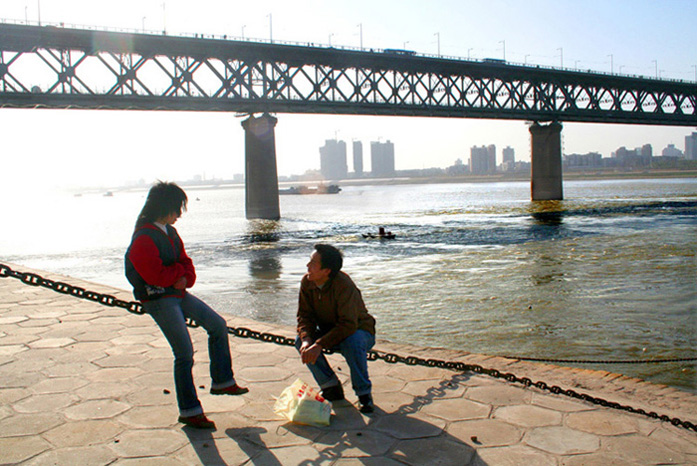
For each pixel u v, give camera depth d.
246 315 12.72
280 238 37.38
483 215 54.91
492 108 76.88
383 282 16.75
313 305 4.62
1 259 29.12
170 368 5.54
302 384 4.41
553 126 83.62
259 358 5.85
